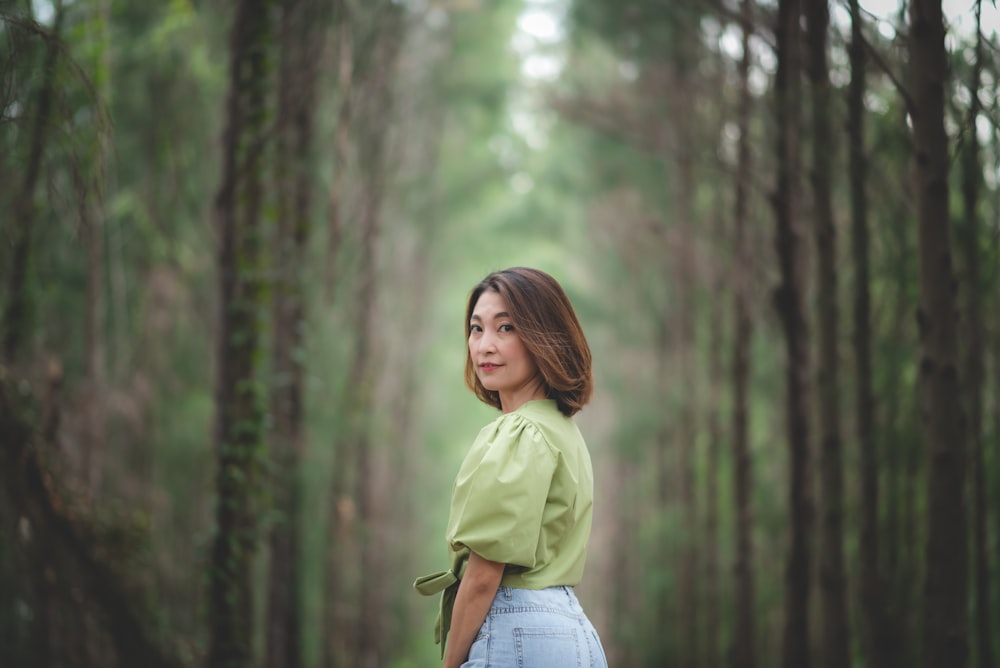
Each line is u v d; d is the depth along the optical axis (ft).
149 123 27.02
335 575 32.96
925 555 10.61
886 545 15.75
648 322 48.83
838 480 16.58
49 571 16.20
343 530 32.01
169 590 29.63
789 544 19.06
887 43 13.19
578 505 7.13
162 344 31.65
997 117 10.75
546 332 7.25
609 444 54.03
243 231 17.80
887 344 15.15
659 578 41.04
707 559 34.53
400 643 51.52
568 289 53.67
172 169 28.17
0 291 17.67
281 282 19.34
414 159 51.67
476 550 6.61
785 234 18.15
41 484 15.70
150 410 30.32
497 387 7.41
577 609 7.06
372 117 31.30
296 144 22.86
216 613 16.88
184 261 30.07
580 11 33.45
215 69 26.45
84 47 19.01
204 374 31.86
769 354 29.76
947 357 10.39
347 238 30.91
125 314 29.53
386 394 51.44
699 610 39.40
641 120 31.76
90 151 13.74
